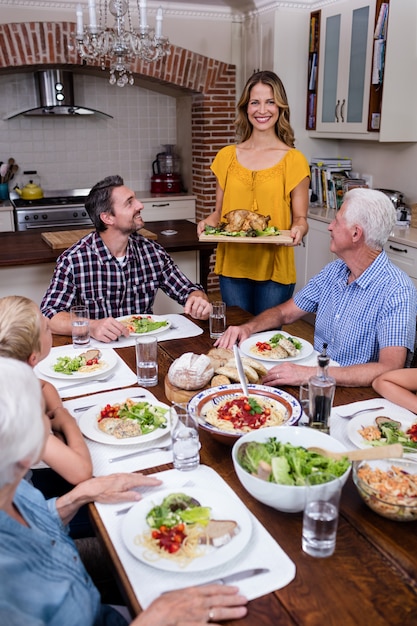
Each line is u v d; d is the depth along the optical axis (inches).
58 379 71.9
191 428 52.6
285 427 51.8
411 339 75.5
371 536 43.8
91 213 97.4
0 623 33.4
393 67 155.5
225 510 45.5
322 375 57.5
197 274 149.0
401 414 61.2
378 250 78.4
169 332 88.0
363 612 36.7
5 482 34.4
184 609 35.8
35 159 226.8
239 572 39.9
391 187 180.7
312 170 197.6
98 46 135.6
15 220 206.4
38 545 39.1
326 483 41.7
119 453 55.1
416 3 152.5
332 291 84.7
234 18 206.8
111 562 41.5
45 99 214.4
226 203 121.6
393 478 47.3
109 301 102.7
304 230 109.0
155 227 158.7
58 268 98.9
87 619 39.8
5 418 33.3
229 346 81.2
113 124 233.5
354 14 165.2
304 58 192.4
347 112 175.0
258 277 117.3
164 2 193.8
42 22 184.1
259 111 113.2
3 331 52.3
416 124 163.2
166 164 236.5
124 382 71.1
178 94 230.5
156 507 44.9
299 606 37.2
